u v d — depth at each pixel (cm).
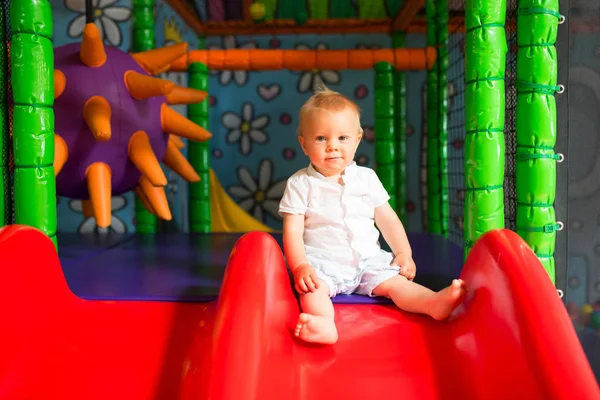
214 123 365
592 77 143
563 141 141
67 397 105
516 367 92
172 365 112
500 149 136
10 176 147
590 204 145
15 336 105
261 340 97
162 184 179
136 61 192
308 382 100
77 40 243
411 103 360
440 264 175
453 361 106
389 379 102
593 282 148
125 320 124
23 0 135
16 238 114
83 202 249
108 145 178
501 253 109
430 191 270
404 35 331
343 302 132
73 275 160
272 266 116
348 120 134
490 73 135
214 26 347
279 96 364
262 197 367
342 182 142
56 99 171
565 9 140
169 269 169
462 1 218
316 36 361
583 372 86
